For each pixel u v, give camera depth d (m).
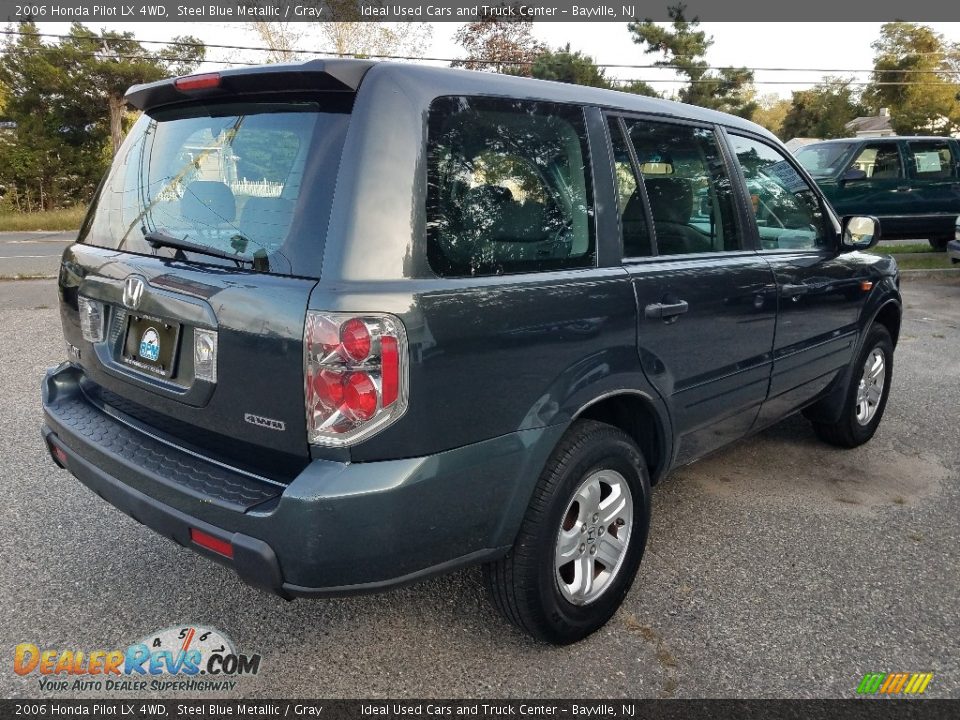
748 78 35.38
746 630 2.90
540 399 2.44
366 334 2.01
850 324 4.34
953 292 10.82
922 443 4.98
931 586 3.24
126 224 2.74
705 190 3.31
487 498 2.33
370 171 2.12
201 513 2.19
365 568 2.10
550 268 2.54
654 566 3.36
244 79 2.34
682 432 3.18
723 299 3.21
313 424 2.06
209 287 2.26
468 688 2.56
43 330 7.50
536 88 2.63
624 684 2.59
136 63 31.09
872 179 12.43
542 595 2.56
